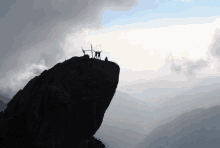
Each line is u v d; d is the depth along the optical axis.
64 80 39.91
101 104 39.53
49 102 36.91
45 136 36.38
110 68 42.72
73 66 42.47
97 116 39.25
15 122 39.44
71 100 37.88
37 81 45.06
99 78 39.97
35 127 37.25
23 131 38.34
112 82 40.69
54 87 37.47
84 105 38.62
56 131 37.06
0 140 35.88
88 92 38.69
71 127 38.19
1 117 38.91
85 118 38.78
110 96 41.00
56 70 43.88
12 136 37.00
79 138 39.16
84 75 39.84
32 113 38.91
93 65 41.66
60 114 37.25
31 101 41.84
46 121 36.84
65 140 37.88
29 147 35.78
